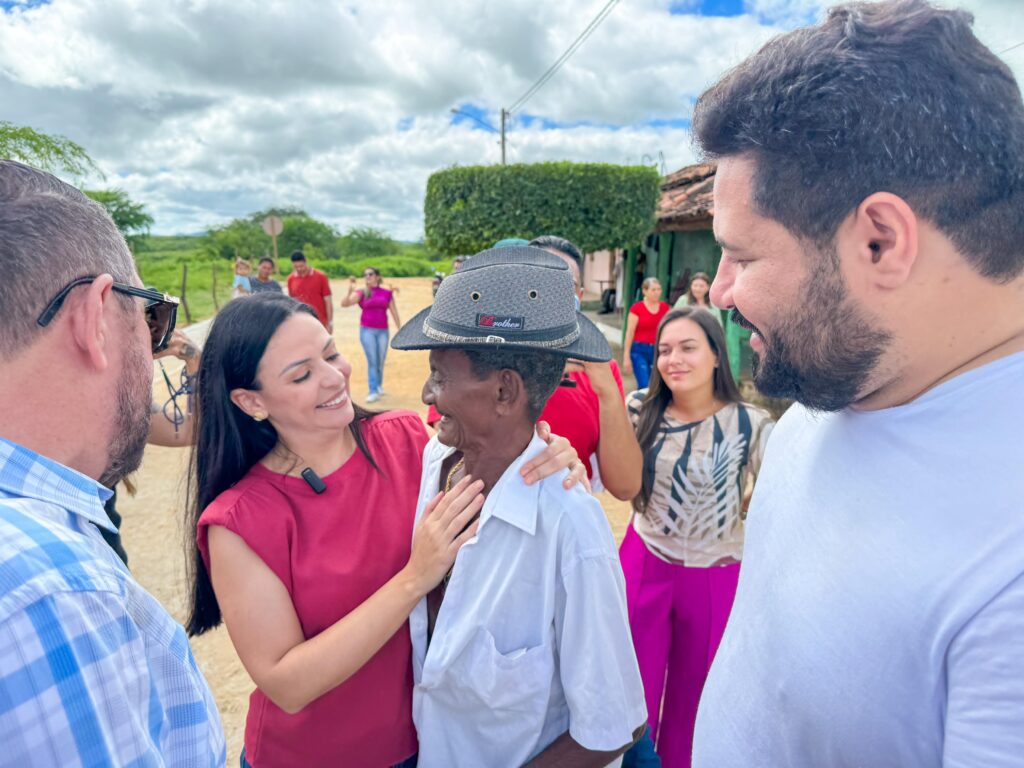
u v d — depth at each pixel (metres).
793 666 0.82
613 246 10.76
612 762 1.17
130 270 0.81
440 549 1.11
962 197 0.63
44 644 0.55
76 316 0.70
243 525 1.17
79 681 0.57
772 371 0.81
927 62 0.63
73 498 0.69
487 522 1.13
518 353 1.05
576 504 1.12
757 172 0.72
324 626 1.23
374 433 1.47
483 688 1.13
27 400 0.68
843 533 0.78
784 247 0.72
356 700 1.28
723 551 2.10
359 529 1.29
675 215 9.74
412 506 1.39
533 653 1.12
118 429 0.79
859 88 0.64
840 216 0.67
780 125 0.68
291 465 1.29
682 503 2.09
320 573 1.22
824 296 0.71
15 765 0.53
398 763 1.36
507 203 10.34
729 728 0.96
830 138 0.65
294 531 1.22
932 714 0.70
